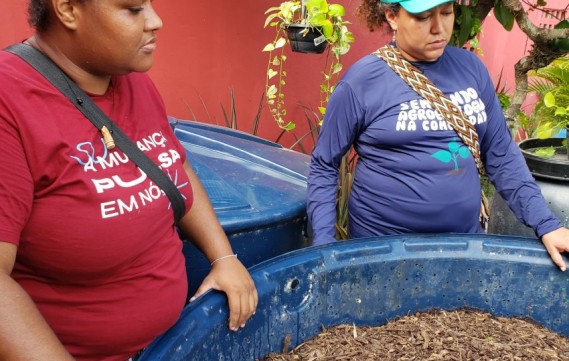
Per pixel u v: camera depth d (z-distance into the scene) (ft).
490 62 15.14
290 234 6.35
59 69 3.51
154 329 4.04
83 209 3.44
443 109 5.91
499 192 6.51
